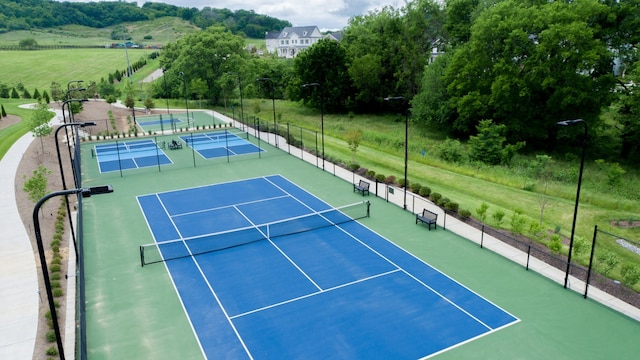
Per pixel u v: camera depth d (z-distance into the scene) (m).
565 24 41.38
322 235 24.42
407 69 67.50
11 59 113.06
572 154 44.28
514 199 30.06
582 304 17.88
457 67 50.12
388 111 73.94
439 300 18.25
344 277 20.09
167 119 62.38
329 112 74.19
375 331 16.36
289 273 20.47
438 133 57.25
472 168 38.59
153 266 21.17
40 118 42.59
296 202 29.48
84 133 51.66
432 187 32.66
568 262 18.70
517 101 45.91
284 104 83.31
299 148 44.31
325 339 15.95
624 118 43.97
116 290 19.17
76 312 17.44
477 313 17.36
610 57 43.00
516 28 44.69
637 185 35.59
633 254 22.17
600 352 15.19
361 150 44.97
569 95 41.69
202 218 26.92
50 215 27.09
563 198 30.88
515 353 15.15
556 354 15.09
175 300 18.44
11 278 19.77
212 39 75.75
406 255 22.08
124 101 72.62
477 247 22.83
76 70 104.75
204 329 16.55
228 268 20.95
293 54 144.62
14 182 33.00
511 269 20.62
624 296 18.31
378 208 28.28
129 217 27.16
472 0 59.34
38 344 15.55
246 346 15.62
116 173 36.53
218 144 46.72
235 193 31.38
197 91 72.69
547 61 42.62
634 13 42.75
